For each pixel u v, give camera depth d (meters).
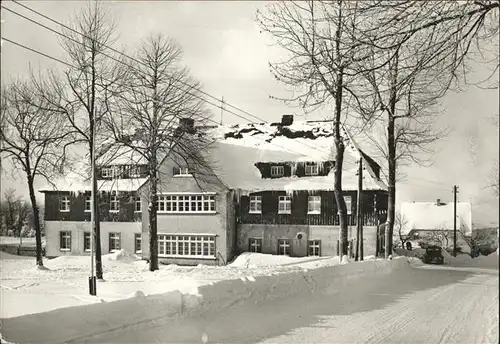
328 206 45.22
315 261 40.78
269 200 46.53
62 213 50.88
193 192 45.66
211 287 13.17
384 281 23.47
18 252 55.38
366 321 12.82
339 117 30.27
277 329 11.31
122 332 9.70
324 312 13.90
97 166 32.41
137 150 34.22
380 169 52.03
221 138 51.81
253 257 43.56
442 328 12.21
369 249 44.41
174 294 11.85
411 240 65.56
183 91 34.44
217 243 45.12
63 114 29.78
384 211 47.19
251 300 14.43
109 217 49.31
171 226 46.19
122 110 32.41
